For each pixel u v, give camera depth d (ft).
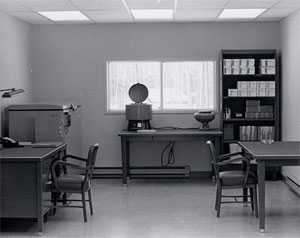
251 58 24.18
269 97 24.02
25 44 23.29
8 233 15.10
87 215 17.25
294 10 20.90
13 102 21.20
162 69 24.90
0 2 18.07
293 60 21.48
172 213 17.42
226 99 24.36
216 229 15.28
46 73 24.67
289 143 18.17
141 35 24.54
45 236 14.71
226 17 22.89
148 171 24.67
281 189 21.52
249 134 23.62
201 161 24.66
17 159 14.55
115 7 19.69
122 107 24.95
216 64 24.53
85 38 24.59
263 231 14.88
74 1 18.22
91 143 24.72
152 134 22.39
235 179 16.44
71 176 17.01
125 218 16.79
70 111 20.84
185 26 24.44
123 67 24.98
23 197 14.76
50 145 17.48
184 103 24.91
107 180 24.13
